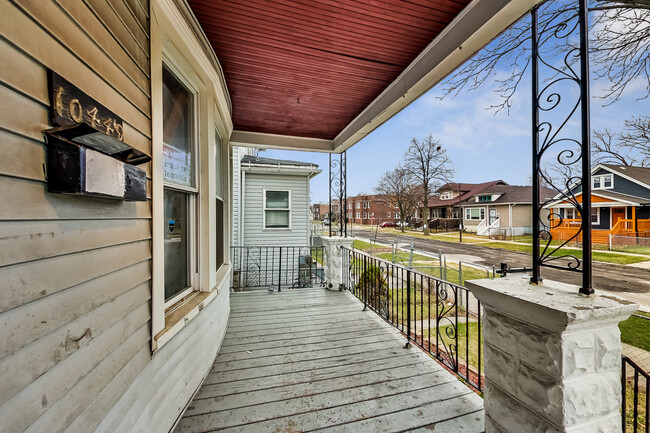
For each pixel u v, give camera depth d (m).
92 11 0.91
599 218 15.07
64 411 0.75
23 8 0.65
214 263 2.29
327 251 4.80
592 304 0.99
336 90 3.05
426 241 17.66
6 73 0.60
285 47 2.28
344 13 1.89
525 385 1.13
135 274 1.16
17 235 0.62
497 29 1.72
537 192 1.31
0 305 0.57
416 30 2.08
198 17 1.93
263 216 7.48
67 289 0.77
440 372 2.21
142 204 1.22
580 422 1.01
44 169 0.70
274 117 3.87
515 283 1.30
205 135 2.12
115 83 1.03
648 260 9.70
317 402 1.86
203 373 2.08
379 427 1.64
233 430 1.61
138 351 1.18
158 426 1.39
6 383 0.58
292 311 3.62
